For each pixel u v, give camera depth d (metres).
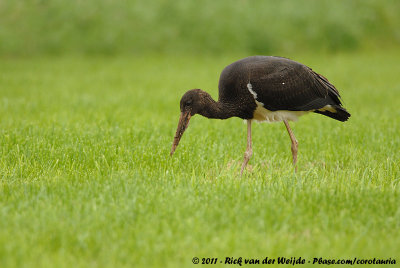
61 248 6.95
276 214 8.08
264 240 7.29
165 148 12.20
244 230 7.47
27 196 8.73
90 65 33.88
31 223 7.61
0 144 12.26
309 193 8.98
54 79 27.14
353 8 46.66
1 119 15.73
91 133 13.50
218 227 7.73
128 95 22.36
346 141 14.02
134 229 7.44
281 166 11.62
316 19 43.56
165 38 40.59
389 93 23.36
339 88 25.19
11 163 11.05
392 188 9.54
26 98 20.69
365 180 10.06
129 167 10.89
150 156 11.46
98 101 20.45
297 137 14.41
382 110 19.02
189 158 11.52
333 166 11.98
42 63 34.22
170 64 35.03
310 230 7.75
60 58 37.12
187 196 8.83
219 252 6.97
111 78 28.14
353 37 43.12
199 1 42.78
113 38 39.59
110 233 7.36
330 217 8.09
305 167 11.87
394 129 14.91
